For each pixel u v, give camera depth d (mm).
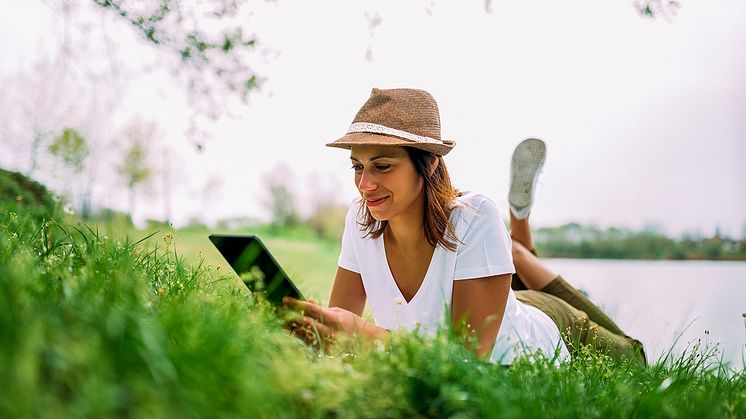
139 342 1356
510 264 2594
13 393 1090
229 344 1495
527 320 2877
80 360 1213
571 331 3168
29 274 1679
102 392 1162
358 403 1551
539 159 3746
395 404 1585
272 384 1466
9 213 2768
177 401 1292
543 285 3477
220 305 1998
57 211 3416
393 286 2744
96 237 2412
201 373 1357
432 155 2475
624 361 2727
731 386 2152
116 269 1917
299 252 12914
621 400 1881
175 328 1553
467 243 2578
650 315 5941
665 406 1821
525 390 1794
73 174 5000
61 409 1145
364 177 2422
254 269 2014
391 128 2412
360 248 2828
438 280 2623
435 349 1682
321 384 1541
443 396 1563
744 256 14836
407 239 2637
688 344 2793
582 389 1934
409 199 2465
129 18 4285
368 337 2080
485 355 2020
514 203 3760
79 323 1413
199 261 2676
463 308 2590
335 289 2945
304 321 2008
